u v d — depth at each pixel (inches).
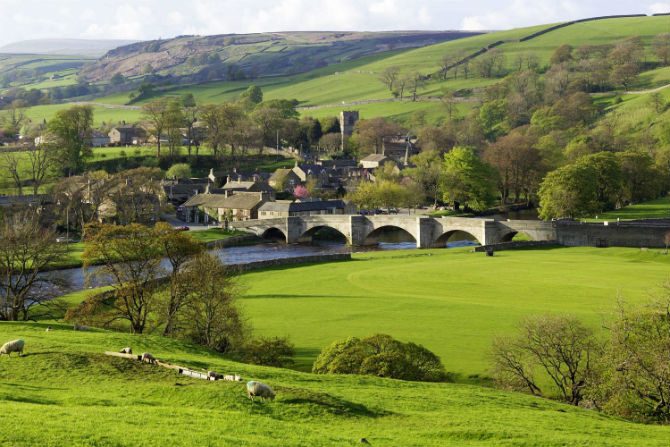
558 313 4392.2
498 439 1961.1
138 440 1626.5
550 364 3361.2
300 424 1971.0
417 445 1860.2
